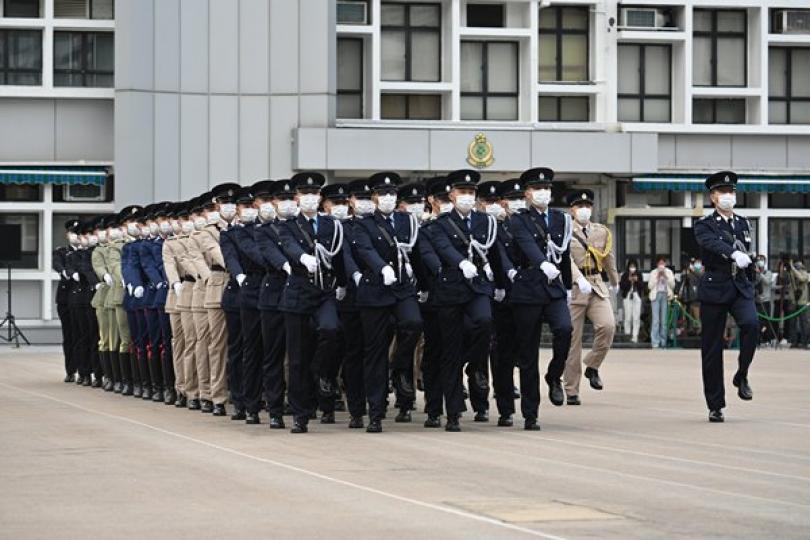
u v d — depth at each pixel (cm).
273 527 1612
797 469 2080
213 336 3117
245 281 2881
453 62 6388
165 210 3588
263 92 6250
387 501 1791
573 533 1562
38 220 6481
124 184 6178
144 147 6188
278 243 2702
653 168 6328
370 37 6375
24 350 5969
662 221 6656
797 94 6838
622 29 6569
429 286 2717
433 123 6297
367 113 6425
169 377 3469
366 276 2666
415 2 6450
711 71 6738
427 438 2542
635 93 6681
